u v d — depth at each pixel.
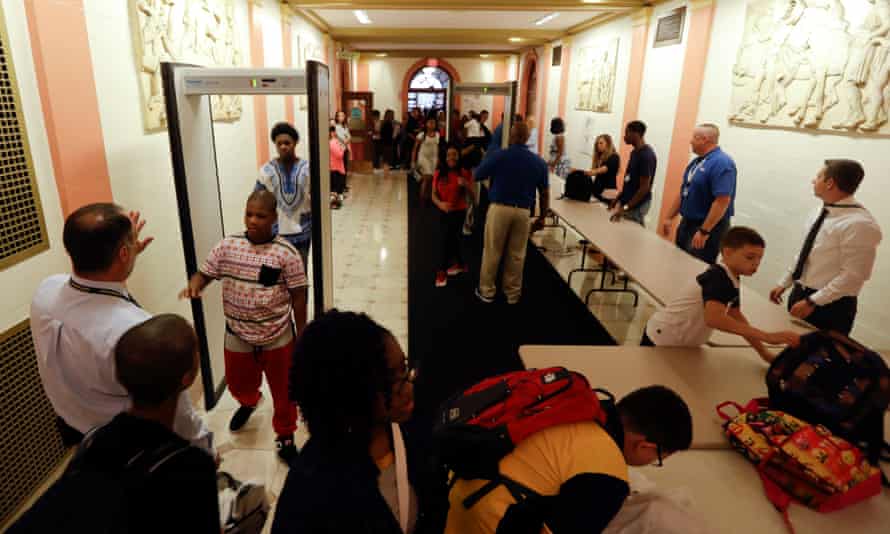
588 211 4.75
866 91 3.29
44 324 1.34
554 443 1.00
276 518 0.81
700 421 1.66
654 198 6.38
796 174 3.98
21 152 1.82
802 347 1.56
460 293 4.45
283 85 2.33
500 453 1.01
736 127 4.75
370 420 0.84
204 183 2.59
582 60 9.02
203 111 2.55
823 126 3.66
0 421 1.82
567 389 1.06
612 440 1.03
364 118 12.84
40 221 1.92
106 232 1.31
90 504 0.80
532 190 3.95
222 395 2.84
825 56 3.61
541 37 10.26
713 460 1.50
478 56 15.23
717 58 5.04
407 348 3.41
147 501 0.84
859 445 1.46
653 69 6.39
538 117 12.39
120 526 0.80
